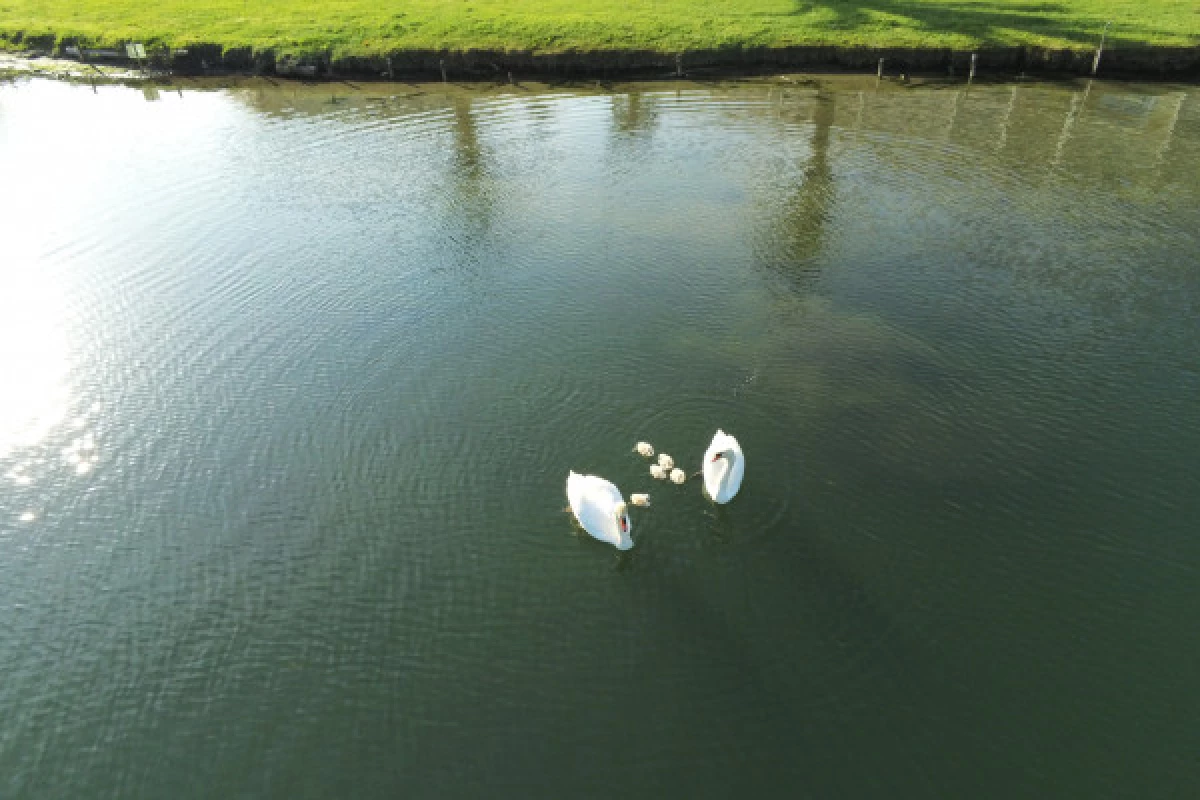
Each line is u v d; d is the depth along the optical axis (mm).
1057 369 20062
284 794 11742
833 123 37969
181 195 31453
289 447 18281
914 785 11492
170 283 25172
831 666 13188
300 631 14141
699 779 11656
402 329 22422
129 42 48781
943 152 34188
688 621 14031
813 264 25406
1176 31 45750
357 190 31656
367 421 18953
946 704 12562
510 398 19484
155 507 16875
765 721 12398
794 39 47062
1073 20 48750
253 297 24266
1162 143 34750
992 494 16438
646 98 42438
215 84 46188
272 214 29719
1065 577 14617
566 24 49594
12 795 11859
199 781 11969
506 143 36281
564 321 22578
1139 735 12047
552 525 16062
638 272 25109
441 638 13914
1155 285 23719
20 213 29891
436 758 12078
